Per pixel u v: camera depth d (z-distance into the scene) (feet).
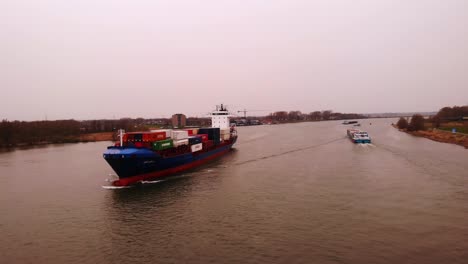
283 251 84.28
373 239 89.40
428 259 78.23
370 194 130.82
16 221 112.88
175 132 192.75
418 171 170.50
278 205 120.78
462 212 107.76
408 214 107.04
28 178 183.52
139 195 138.51
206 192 141.18
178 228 102.12
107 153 147.33
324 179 159.12
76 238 97.25
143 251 87.45
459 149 249.75
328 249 84.53
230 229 99.66
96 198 137.39
